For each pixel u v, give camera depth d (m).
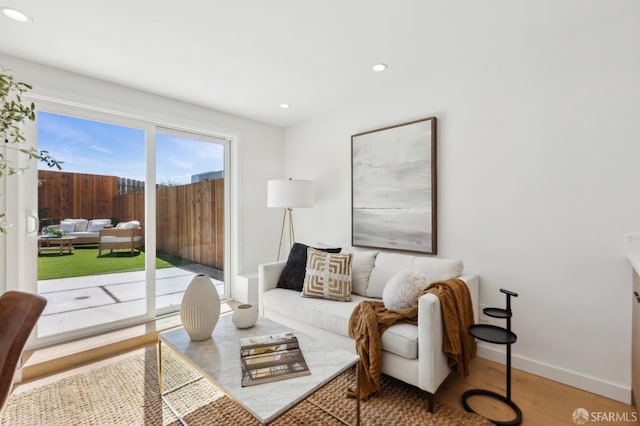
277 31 2.03
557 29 2.00
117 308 2.89
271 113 3.65
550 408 1.82
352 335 2.07
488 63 2.42
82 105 2.63
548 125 2.14
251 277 3.60
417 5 1.77
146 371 2.26
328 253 2.78
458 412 1.78
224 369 1.46
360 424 1.68
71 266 2.65
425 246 2.74
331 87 2.92
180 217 3.39
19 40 2.10
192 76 2.68
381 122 3.11
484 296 2.44
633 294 1.79
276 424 1.69
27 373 2.16
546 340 2.16
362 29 2.01
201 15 1.85
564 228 2.08
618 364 1.90
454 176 2.60
